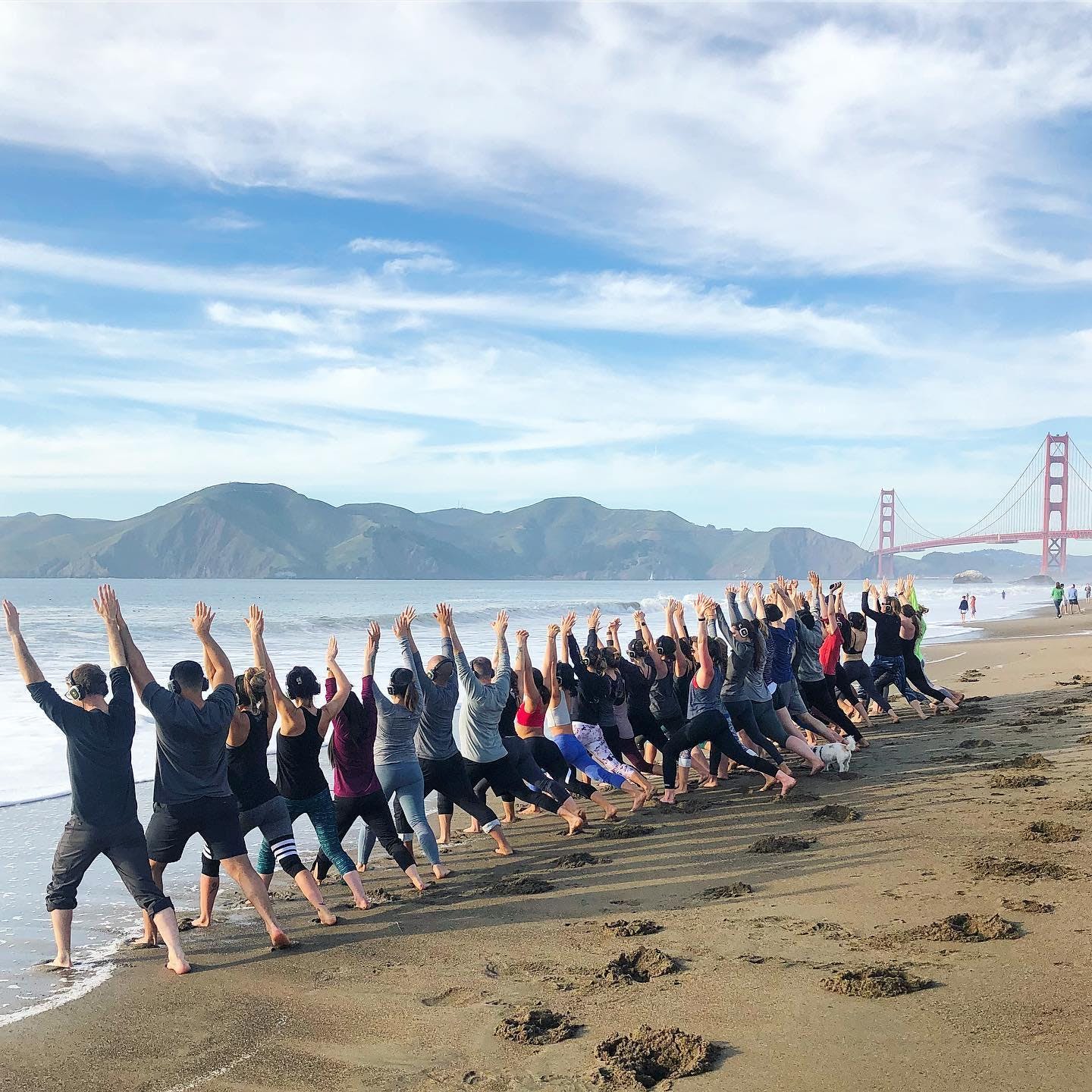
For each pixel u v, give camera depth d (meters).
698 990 4.33
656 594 151.62
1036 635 34.34
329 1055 3.88
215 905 6.34
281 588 162.00
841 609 12.72
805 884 5.97
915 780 9.02
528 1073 3.63
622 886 6.25
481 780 7.75
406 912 5.98
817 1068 3.47
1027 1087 3.21
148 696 5.04
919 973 4.33
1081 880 5.57
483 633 34.56
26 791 9.54
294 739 6.01
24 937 5.61
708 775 9.57
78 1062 3.87
